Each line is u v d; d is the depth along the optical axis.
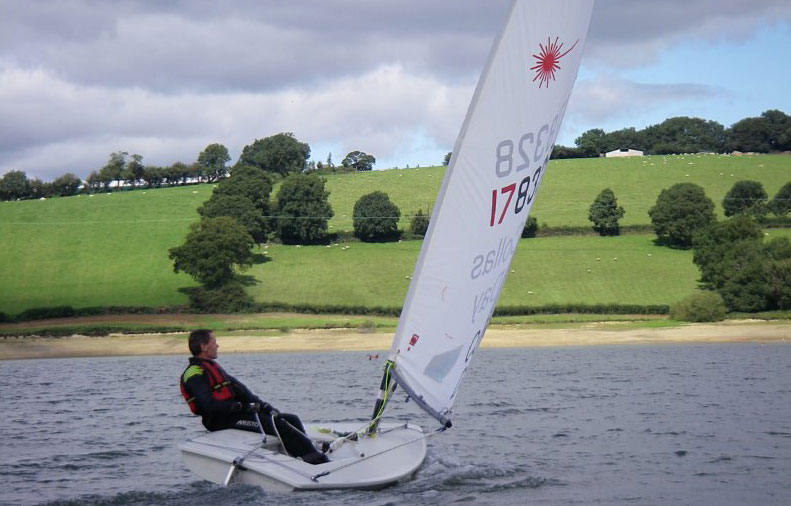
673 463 14.40
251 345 60.56
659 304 77.00
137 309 81.81
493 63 11.44
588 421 19.66
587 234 108.31
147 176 172.62
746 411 21.05
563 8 11.87
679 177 134.00
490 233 11.79
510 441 16.81
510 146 11.80
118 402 26.27
